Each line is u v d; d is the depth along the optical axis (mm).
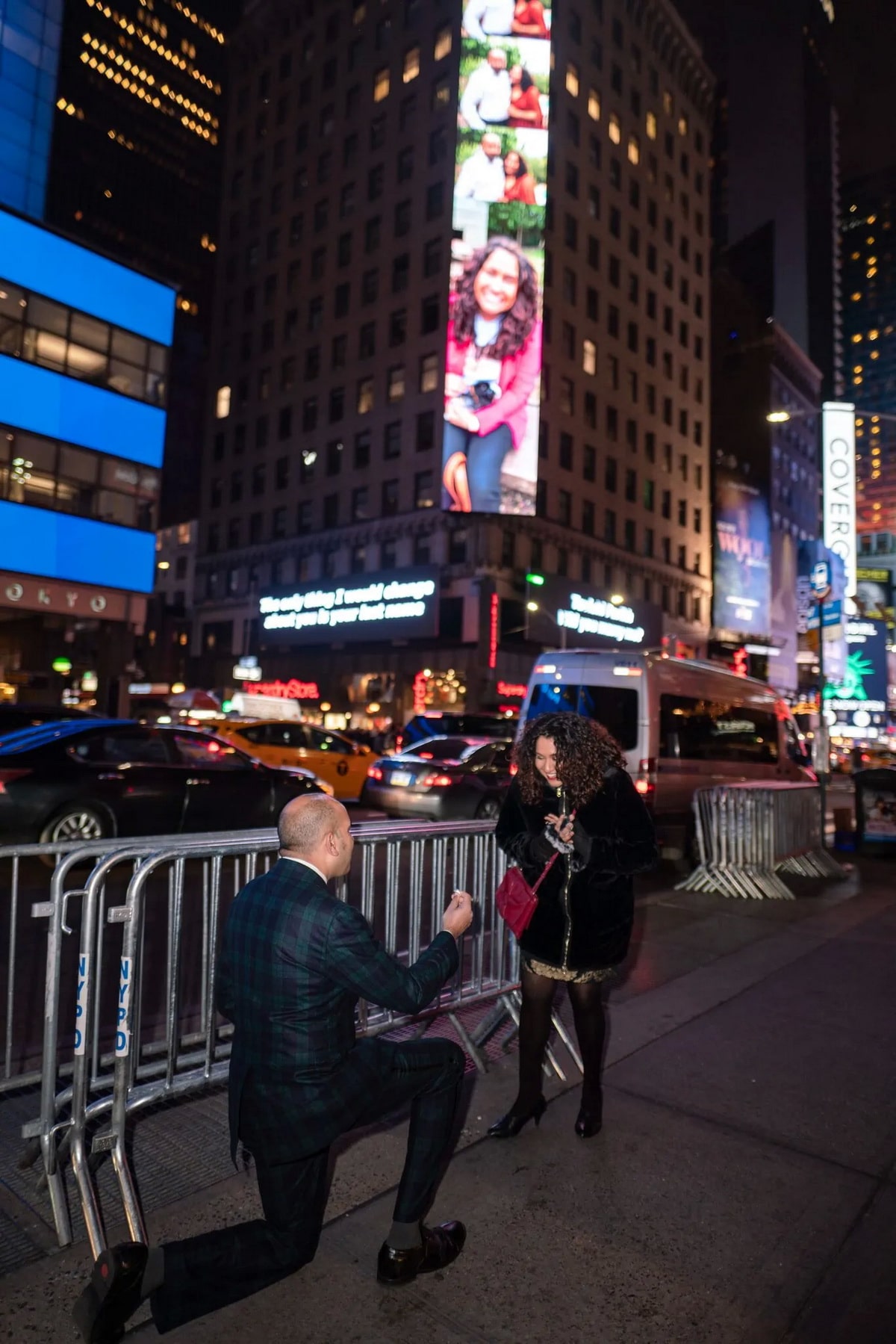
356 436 46969
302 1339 2334
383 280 46594
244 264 54625
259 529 51781
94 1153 3084
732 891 9086
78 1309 2205
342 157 49625
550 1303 2514
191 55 113438
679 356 55812
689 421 56531
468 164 42969
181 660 56875
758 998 5520
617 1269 2682
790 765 14531
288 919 2348
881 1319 2480
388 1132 3564
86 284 27906
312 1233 2393
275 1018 2326
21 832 8336
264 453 51969
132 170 106562
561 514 45875
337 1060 2375
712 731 12461
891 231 189250
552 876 3420
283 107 53438
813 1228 2951
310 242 50719
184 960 6094
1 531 25766
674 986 5750
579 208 47812
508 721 17703
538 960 3512
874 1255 2805
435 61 45750
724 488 61219
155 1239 2771
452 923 2695
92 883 3094
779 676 65062
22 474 26375
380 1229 2859
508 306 42344
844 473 82250
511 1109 3660
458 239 42469
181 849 3416
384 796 13133
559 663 11820
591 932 3418
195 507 83562
